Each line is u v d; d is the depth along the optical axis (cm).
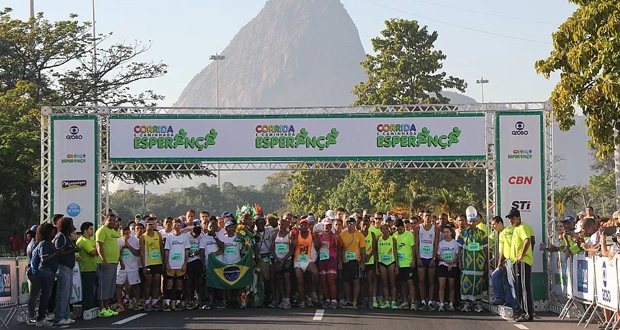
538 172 1811
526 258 1551
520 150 1814
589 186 8106
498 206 1811
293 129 1869
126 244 1719
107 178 1897
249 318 1538
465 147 1838
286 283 1739
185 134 1873
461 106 1844
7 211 4181
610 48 1825
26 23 4709
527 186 1809
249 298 1769
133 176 3494
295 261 1731
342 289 1820
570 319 1555
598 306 1404
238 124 1873
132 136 1872
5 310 1850
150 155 1872
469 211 1706
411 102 4738
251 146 1872
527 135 1814
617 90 1794
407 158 1853
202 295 1770
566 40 1941
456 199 4584
